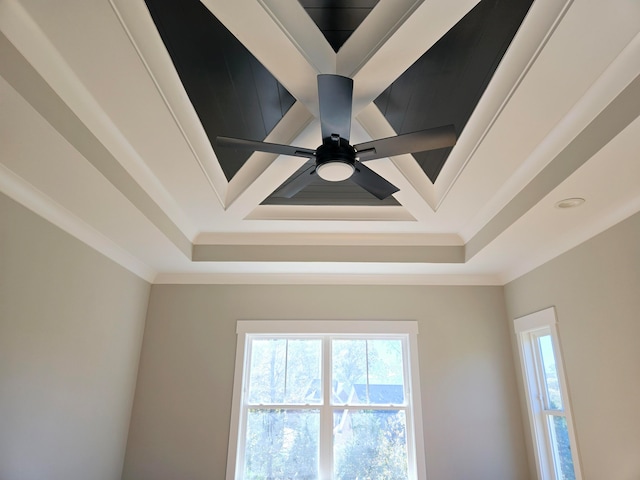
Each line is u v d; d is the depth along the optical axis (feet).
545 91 5.96
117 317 10.90
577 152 6.66
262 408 12.15
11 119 5.48
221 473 11.27
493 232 9.79
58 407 8.45
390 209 10.80
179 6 5.22
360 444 11.82
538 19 5.18
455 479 11.23
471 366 12.22
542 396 11.18
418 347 12.41
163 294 12.83
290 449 11.82
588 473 8.76
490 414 11.78
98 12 4.72
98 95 6.11
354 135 7.95
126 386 11.44
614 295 8.11
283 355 12.68
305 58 5.86
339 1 5.48
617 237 8.08
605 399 8.29
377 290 12.87
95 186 7.32
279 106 7.31
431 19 5.26
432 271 12.46
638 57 5.23
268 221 10.93
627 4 4.55
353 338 12.80
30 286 7.64
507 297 12.69
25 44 4.99
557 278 10.05
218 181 9.31
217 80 6.63
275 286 12.89
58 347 8.46
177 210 10.08
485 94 6.72
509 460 11.37
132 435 11.54
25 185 7.26
